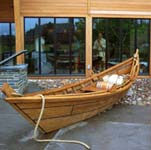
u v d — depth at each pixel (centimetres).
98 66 1355
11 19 1381
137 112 766
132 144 557
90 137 593
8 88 545
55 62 1345
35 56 1345
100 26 1345
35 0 1321
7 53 1394
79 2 1327
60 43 1341
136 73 910
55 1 1323
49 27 1335
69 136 599
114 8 1335
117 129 636
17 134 612
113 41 1355
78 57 1344
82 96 635
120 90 778
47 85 1162
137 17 1343
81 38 1339
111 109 791
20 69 949
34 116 572
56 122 614
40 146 555
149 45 1358
